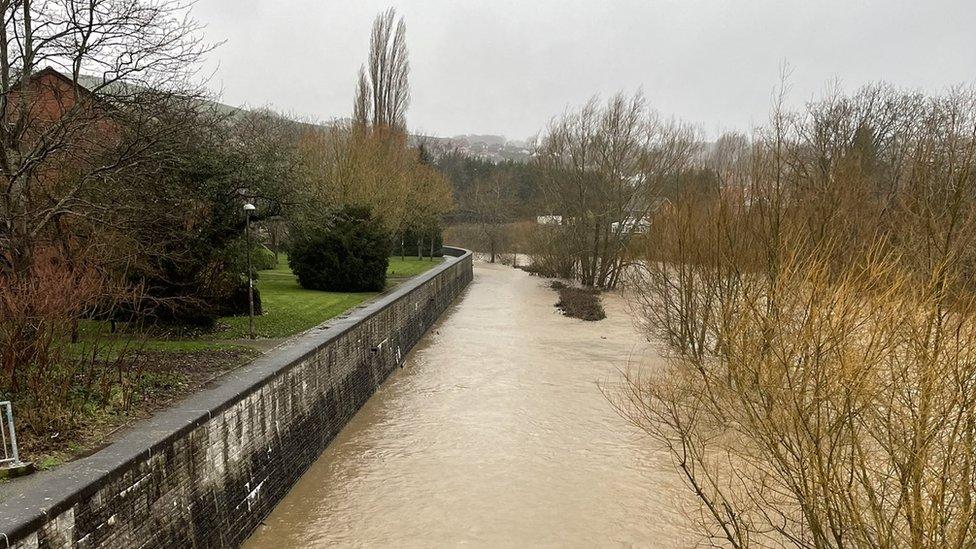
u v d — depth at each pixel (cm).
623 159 3475
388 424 1291
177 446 659
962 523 433
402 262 4025
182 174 1286
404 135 4397
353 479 1020
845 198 1166
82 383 786
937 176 764
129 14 988
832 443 518
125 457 582
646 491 979
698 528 855
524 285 4141
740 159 1556
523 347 2077
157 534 620
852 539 573
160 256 1123
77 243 1031
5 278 837
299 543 816
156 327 1195
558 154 3888
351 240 2311
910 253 639
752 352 696
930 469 464
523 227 5678
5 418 656
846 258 838
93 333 1127
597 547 819
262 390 883
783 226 1130
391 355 1712
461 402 1441
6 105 948
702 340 1267
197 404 753
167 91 1085
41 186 1011
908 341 512
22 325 731
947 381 495
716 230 1356
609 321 2616
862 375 508
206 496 720
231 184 1356
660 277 1745
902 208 841
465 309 3016
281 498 935
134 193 1065
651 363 1811
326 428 1157
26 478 531
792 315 684
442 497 955
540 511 914
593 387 1562
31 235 902
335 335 1234
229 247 1366
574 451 1141
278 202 1480
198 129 1269
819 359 561
